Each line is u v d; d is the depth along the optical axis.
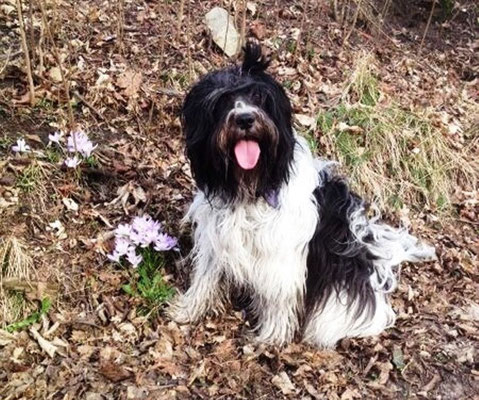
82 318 1.48
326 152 2.06
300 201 1.41
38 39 2.08
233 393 1.40
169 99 2.05
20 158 1.71
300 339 1.55
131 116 1.97
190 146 1.36
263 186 1.35
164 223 1.70
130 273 1.57
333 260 1.51
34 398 1.33
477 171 2.20
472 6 3.07
